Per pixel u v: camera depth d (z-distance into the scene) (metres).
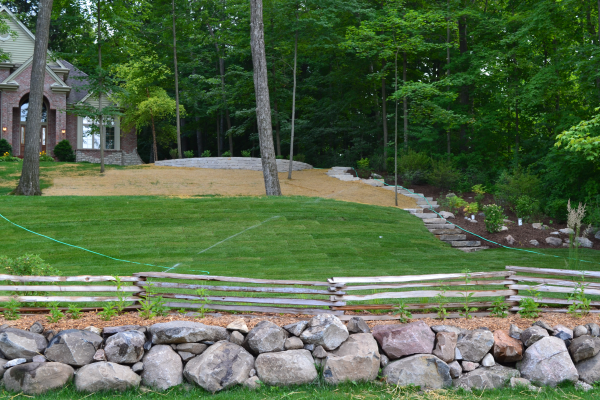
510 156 23.28
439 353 4.33
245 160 22.89
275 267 9.46
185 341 4.21
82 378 3.93
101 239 11.05
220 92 27.00
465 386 4.29
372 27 17.94
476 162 21.69
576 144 10.59
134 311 4.98
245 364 4.20
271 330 4.26
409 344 4.34
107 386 3.95
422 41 18.22
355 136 27.80
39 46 15.70
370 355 4.27
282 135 29.11
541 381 4.34
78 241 10.86
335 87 28.23
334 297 4.82
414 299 6.11
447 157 21.95
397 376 4.27
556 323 4.82
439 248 12.52
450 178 19.09
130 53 23.05
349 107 27.89
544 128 21.75
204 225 12.29
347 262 10.20
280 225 12.59
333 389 4.13
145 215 12.71
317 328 4.31
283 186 18.95
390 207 15.80
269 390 4.07
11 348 3.95
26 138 15.71
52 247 10.42
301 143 28.83
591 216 15.21
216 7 28.50
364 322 4.50
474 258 11.27
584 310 5.11
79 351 4.02
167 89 33.16
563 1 17.45
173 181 19.19
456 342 4.43
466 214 16.23
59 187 17.47
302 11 20.66
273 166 16.11
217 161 22.77
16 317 4.63
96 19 20.47
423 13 19.56
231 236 11.66
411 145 23.45
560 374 4.33
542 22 18.42
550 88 19.09
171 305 4.89
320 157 29.19
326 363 4.23
